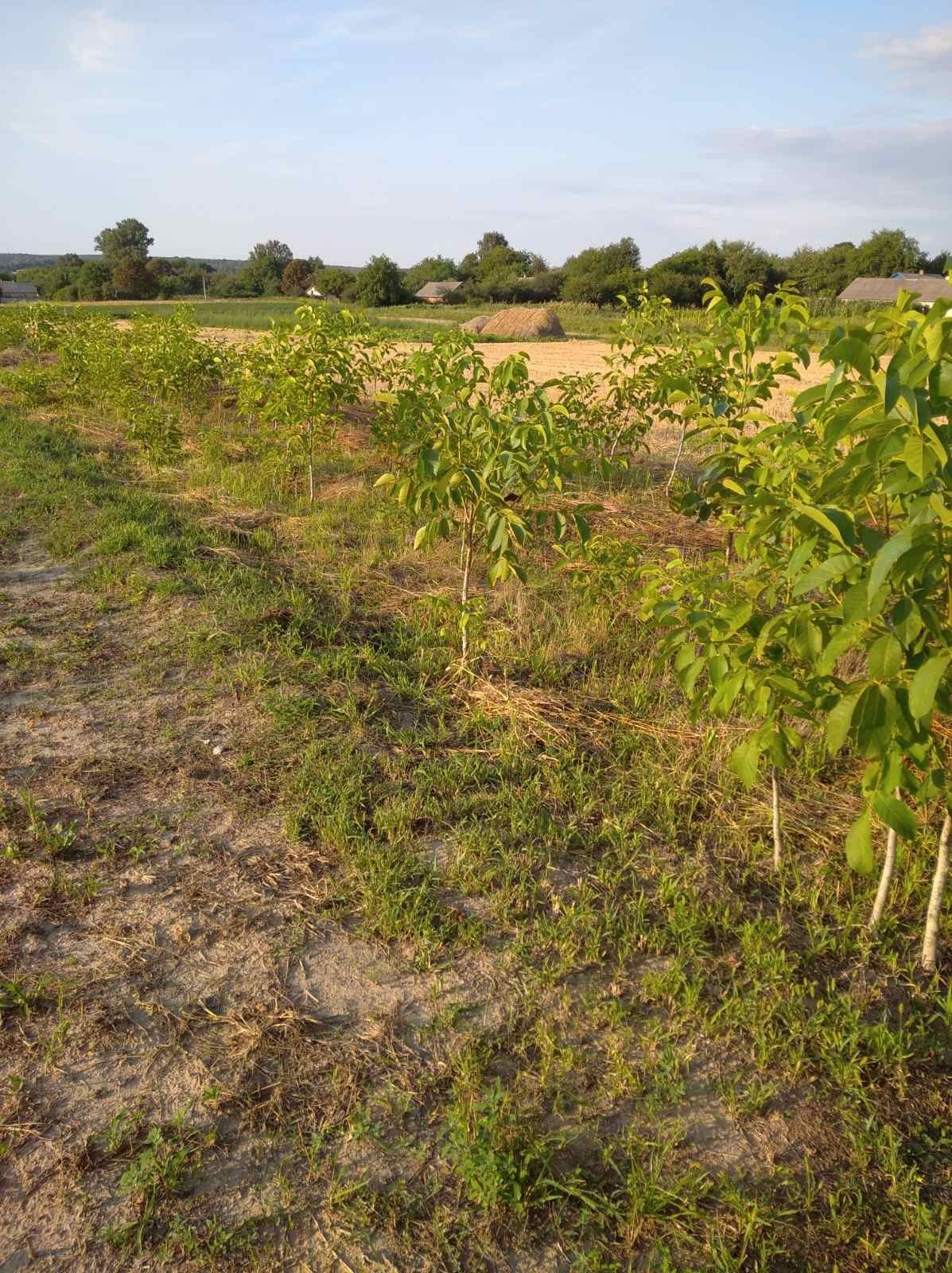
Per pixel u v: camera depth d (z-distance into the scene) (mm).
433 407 4848
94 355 13867
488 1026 2768
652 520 7996
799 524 2592
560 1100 2506
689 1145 2418
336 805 3785
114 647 5328
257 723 4465
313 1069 2602
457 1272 2092
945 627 2418
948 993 2912
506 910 3213
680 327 9016
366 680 4977
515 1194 2215
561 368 22016
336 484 9367
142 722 4469
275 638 5398
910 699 2176
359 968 2986
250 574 6469
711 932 3195
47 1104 2465
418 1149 2371
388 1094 2523
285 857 3508
